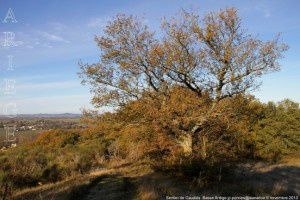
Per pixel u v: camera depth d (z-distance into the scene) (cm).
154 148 2342
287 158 3797
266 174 2147
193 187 1528
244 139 3309
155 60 2084
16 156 2206
